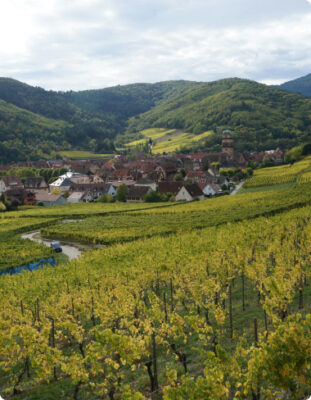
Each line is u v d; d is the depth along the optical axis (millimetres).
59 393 17672
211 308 23219
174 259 40344
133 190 130250
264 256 37188
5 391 18062
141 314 25906
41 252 57656
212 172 183625
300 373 14578
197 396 14055
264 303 21250
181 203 111438
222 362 15812
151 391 17094
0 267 49156
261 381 15102
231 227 59844
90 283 35750
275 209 76250
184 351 20562
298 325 15109
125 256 48531
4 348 19406
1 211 120750
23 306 29250
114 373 19266
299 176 134250
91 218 89000
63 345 23797
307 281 29281
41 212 106625
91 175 196625
